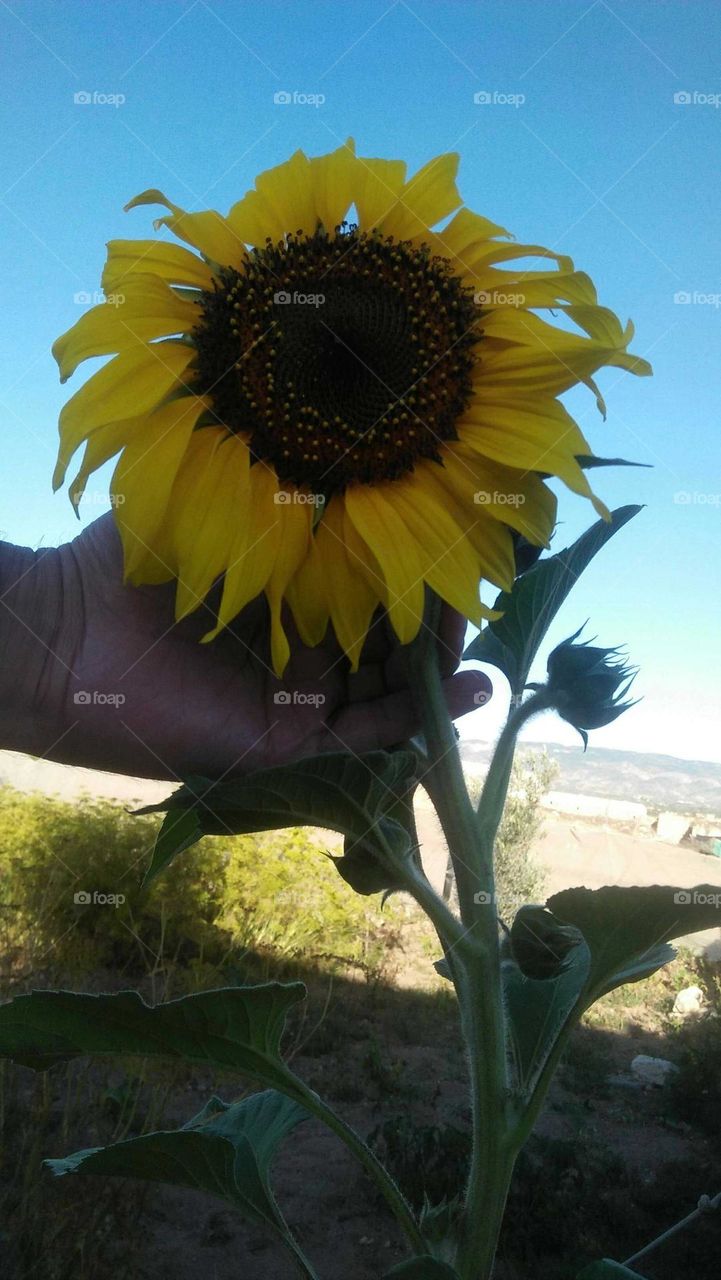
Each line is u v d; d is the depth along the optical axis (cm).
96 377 26
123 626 29
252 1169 28
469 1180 26
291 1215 111
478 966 26
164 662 29
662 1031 206
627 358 28
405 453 26
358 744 28
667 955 29
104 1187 100
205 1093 127
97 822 194
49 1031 23
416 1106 145
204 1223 107
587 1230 113
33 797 230
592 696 29
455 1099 149
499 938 28
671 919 24
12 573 29
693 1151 142
